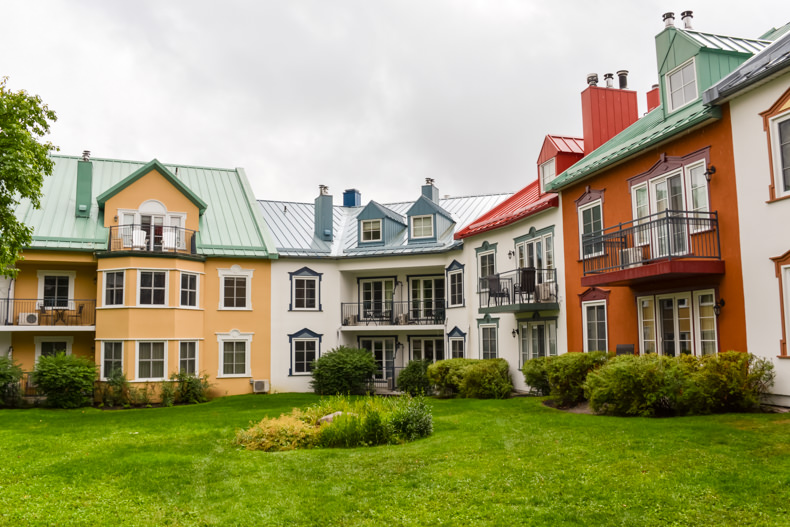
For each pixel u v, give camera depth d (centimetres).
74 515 768
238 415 1783
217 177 3072
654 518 672
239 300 2684
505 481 834
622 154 1592
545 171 2245
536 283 2105
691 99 1523
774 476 757
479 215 2928
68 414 2030
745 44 1571
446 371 2259
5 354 2342
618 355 1537
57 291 2506
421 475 892
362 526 707
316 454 1087
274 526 720
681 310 1442
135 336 2366
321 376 2614
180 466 1002
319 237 2992
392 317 2841
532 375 1883
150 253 2422
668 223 1311
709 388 1210
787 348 1162
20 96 1534
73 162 2814
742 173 1267
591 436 1070
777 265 1185
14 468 1020
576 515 694
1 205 1530
